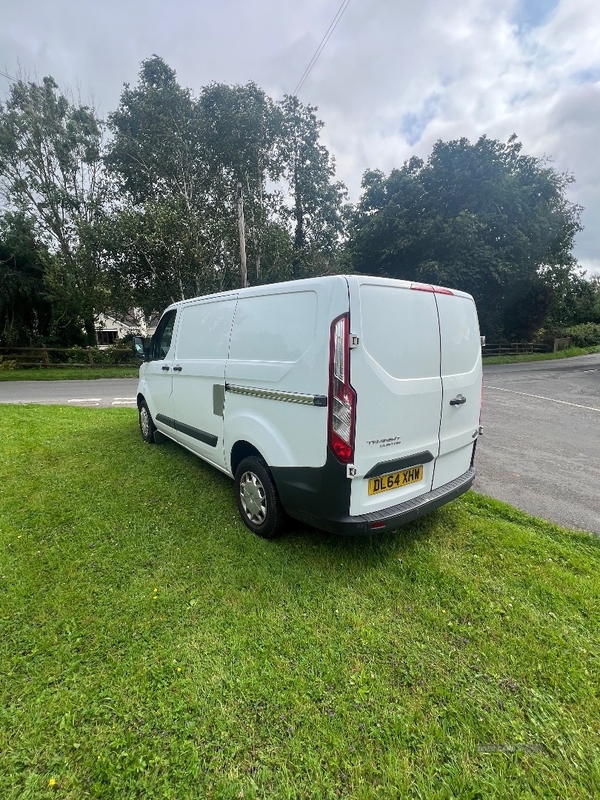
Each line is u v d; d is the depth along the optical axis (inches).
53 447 221.6
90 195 824.9
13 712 69.6
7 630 88.4
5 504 150.9
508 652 83.7
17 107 762.8
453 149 819.4
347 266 978.1
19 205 762.8
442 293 121.6
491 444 243.9
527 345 1083.3
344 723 68.7
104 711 70.2
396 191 877.2
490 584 105.6
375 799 57.8
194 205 812.6
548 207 883.4
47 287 757.9
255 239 802.8
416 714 70.4
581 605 98.1
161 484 169.9
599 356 1117.1
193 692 74.0
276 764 62.2
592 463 208.4
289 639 87.0
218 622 91.8
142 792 58.1
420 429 114.3
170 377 185.5
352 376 96.2
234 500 155.0
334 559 116.2
